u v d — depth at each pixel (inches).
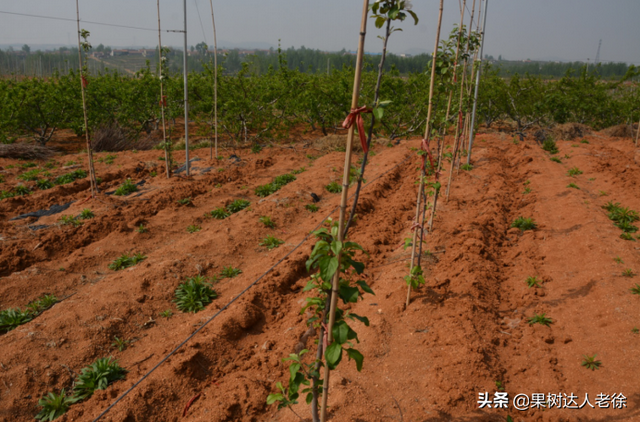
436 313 233.3
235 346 225.9
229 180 522.6
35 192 474.0
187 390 195.0
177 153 695.7
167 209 412.2
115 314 246.7
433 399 177.2
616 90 1082.1
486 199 420.2
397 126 813.9
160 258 313.0
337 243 116.3
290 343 218.4
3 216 393.1
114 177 542.0
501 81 981.8
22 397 190.9
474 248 301.3
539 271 281.0
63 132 991.0
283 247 329.4
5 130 783.1
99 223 362.0
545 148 677.3
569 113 961.5
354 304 253.9
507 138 796.6
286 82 821.9
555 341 212.7
